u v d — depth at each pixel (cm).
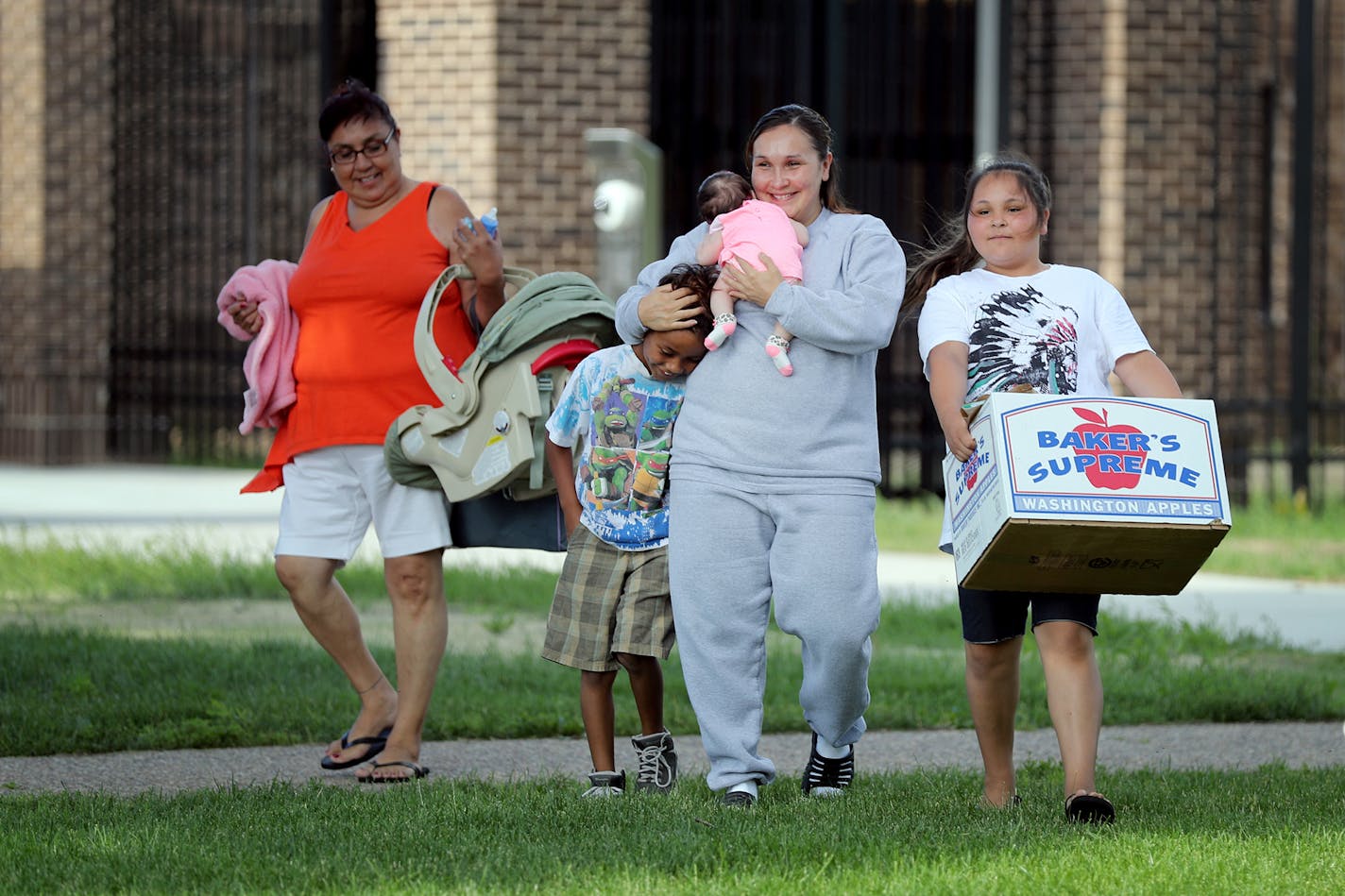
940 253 1869
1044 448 1589
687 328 1727
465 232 1973
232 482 5556
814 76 5797
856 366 1755
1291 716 2536
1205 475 1598
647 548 1827
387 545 2028
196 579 3522
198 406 6106
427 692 2020
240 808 1725
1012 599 1773
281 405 2058
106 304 6216
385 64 5100
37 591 3456
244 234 6016
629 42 5119
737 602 1741
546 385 1967
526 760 2142
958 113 5447
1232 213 5316
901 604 3388
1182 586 1670
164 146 6238
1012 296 1764
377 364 2014
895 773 2003
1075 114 5206
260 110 6162
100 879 1441
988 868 1478
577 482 1848
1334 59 7119
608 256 4269
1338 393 7188
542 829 1638
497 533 2055
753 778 1770
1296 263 5184
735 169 5375
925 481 5403
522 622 3272
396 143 2069
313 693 2466
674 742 2270
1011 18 4794
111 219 6191
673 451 1767
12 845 1555
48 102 6138
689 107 5338
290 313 2078
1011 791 1827
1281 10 6950
